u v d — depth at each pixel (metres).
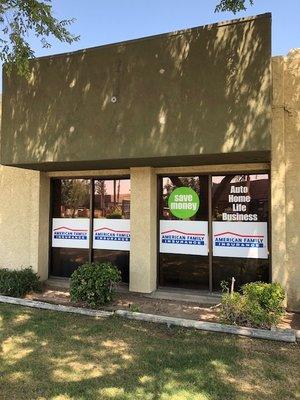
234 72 6.59
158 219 9.07
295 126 7.53
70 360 5.19
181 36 6.97
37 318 6.98
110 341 5.86
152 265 8.73
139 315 6.88
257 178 8.21
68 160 7.96
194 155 6.95
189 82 6.91
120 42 7.48
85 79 7.82
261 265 8.10
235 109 6.57
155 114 7.18
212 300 8.04
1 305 7.95
